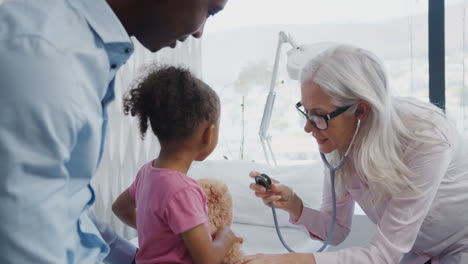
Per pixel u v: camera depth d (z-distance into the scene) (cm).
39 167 42
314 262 98
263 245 181
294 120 242
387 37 221
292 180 207
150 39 60
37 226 43
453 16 206
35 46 43
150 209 89
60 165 44
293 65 107
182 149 91
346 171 117
